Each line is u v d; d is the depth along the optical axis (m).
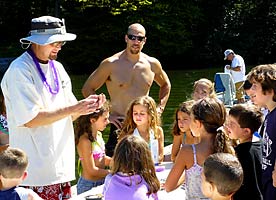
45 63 3.67
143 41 5.37
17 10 28.06
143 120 4.69
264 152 3.29
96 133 4.59
